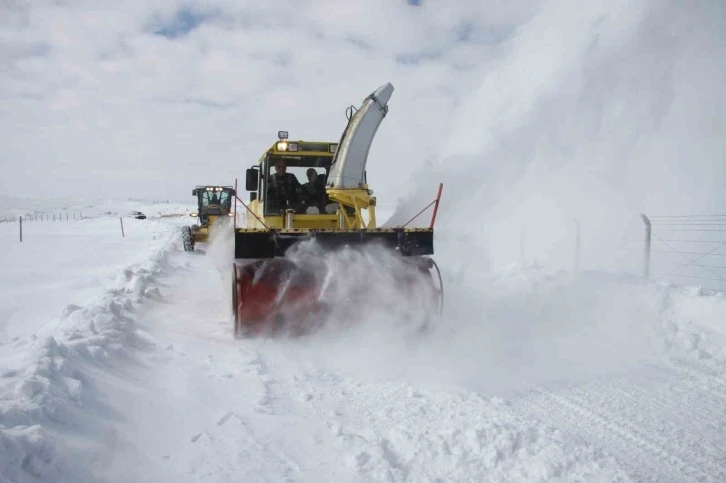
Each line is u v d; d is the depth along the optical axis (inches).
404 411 156.2
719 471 124.8
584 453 129.5
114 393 153.3
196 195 880.3
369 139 272.8
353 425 146.5
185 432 138.7
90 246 852.6
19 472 101.0
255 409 155.5
